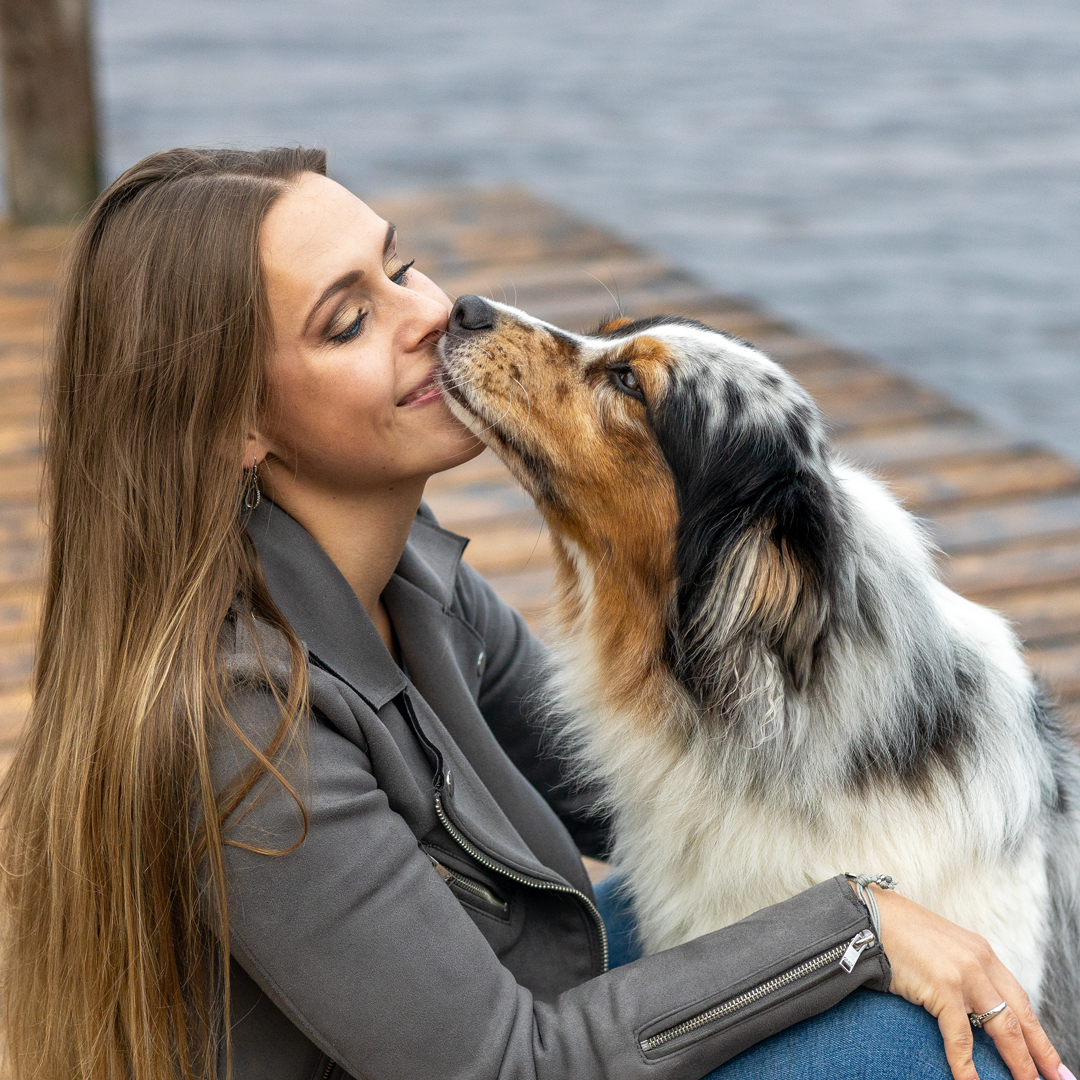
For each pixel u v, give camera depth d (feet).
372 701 6.07
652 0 52.11
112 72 38.27
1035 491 16.88
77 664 5.93
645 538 7.70
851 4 51.29
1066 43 44.27
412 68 40.19
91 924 5.74
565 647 8.23
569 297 22.29
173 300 5.71
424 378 6.38
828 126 35.27
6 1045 6.63
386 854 5.64
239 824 5.44
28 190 24.57
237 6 50.24
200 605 5.65
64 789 5.84
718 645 7.09
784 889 6.92
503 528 15.70
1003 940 6.86
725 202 29.63
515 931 6.45
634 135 34.30
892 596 7.09
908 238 27.68
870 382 19.79
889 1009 5.88
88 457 5.91
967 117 36.04
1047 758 7.56
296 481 6.31
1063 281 25.49
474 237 25.29
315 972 5.52
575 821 8.55
